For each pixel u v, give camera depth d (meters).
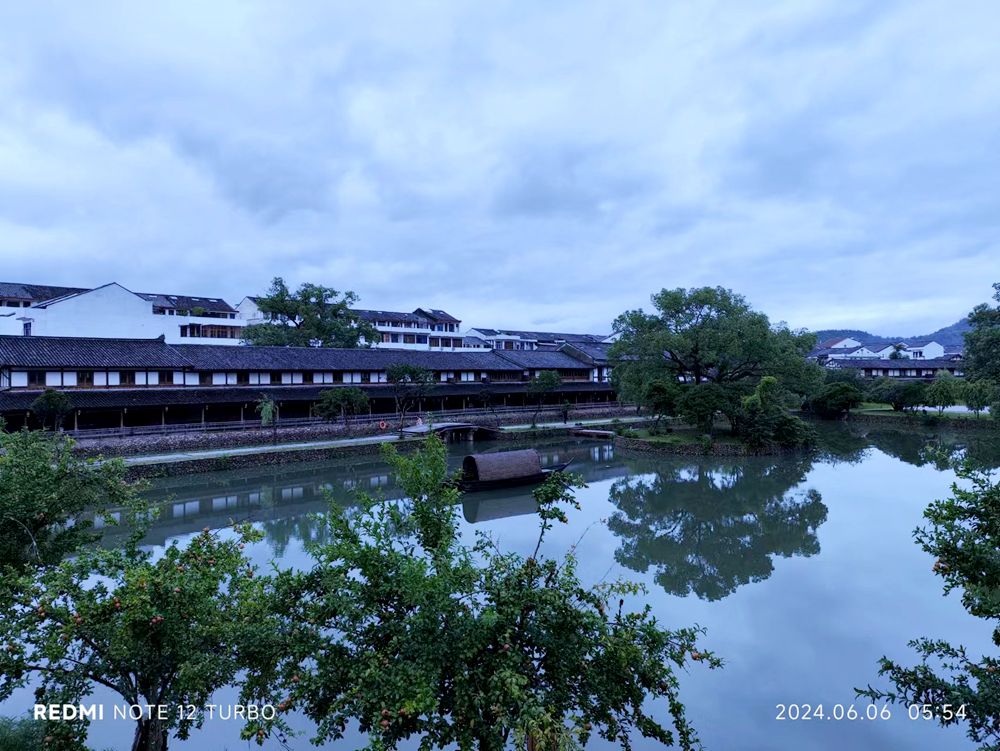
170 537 23.62
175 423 44.12
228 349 48.28
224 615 8.04
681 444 45.81
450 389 58.38
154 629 6.57
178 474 34.50
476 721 6.24
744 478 35.75
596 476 37.81
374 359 56.12
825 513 26.30
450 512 8.37
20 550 9.80
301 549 21.33
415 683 6.03
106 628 6.70
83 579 7.85
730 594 17.19
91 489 11.75
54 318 51.22
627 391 54.03
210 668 6.98
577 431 55.78
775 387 47.16
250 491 32.72
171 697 7.39
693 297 51.62
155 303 65.06
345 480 35.84
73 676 6.85
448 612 6.59
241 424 43.06
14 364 35.81
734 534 24.23
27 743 9.38
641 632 7.53
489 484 31.61
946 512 7.47
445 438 50.03
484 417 57.03
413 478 8.12
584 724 6.23
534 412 62.56
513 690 5.83
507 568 7.83
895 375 94.25
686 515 27.50
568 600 7.61
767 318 49.31
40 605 6.79
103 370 39.69
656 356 51.94
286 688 7.26
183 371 43.78
